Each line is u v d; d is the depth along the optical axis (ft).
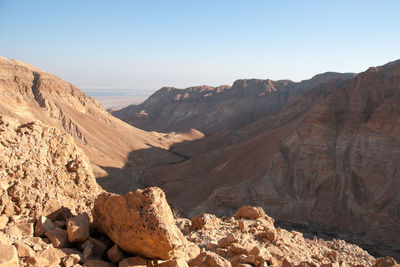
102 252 24.90
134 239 23.48
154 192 24.81
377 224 147.23
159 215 23.52
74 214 29.43
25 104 286.05
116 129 357.61
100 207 27.09
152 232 22.86
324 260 35.96
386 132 172.35
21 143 29.17
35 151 30.04
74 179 32.58
